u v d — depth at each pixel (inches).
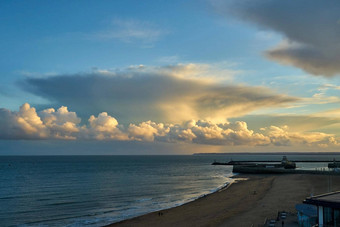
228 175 4921.3
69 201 2351.1
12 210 1993.1
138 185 3472.0
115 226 1549.0
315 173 4288.9
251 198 2214.6
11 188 3208.7
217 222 1493.6
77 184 3582.7
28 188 3206.2
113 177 4589.1
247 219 1480.1
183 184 3570.4
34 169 6609.3
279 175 4424.2
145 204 2204.7
